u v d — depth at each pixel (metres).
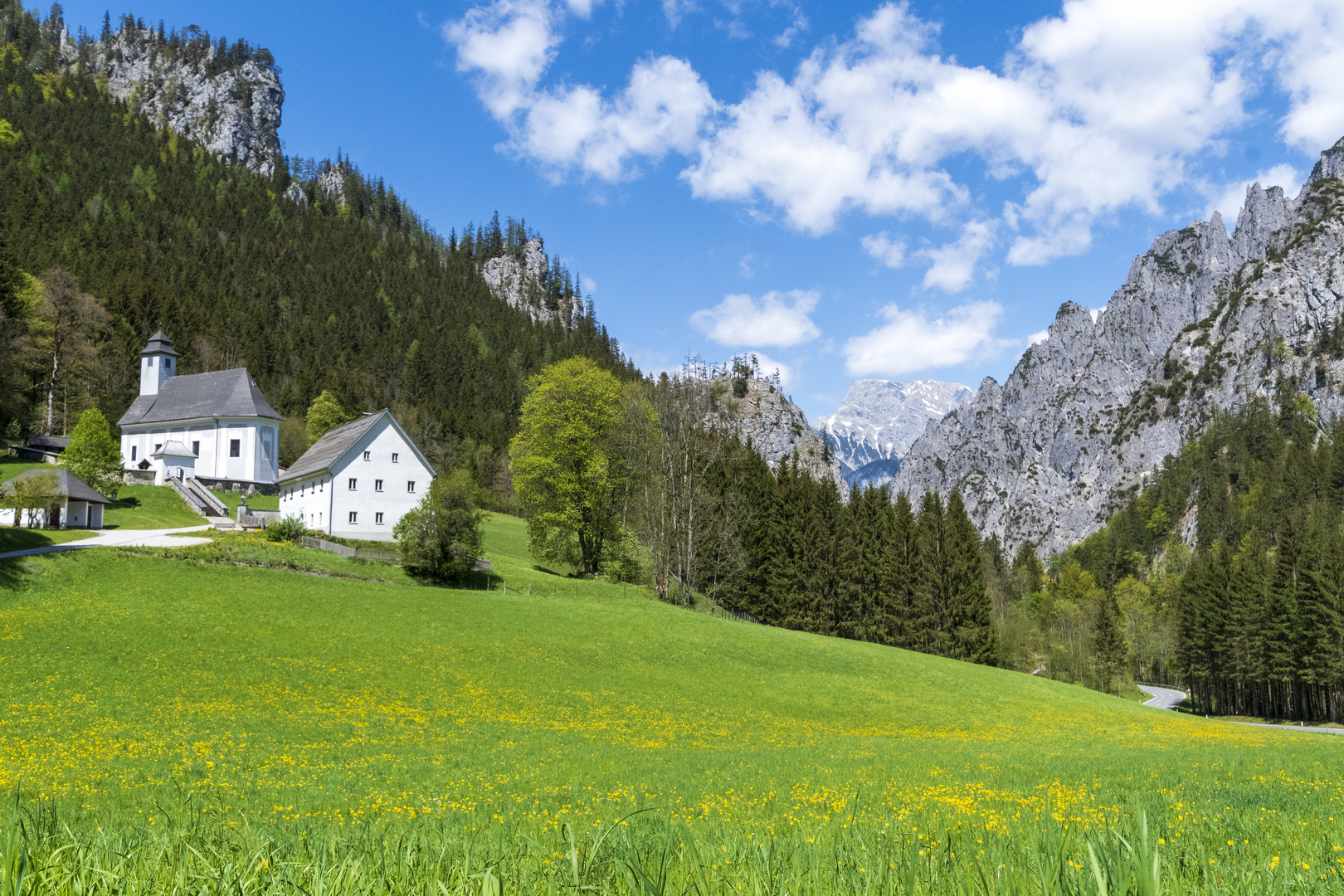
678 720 36.06
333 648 40.09
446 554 59.19
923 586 85.88
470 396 192.88
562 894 5.15
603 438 73.31
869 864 6.12
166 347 114.19
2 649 33.03
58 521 69.88
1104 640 112.12
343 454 73.50
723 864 6.34
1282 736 44.72
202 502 87.88
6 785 17.00
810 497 93.56
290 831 10.00
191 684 32.38
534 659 43.78
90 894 4.77
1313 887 5.57
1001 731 40.38
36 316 110.25
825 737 34.56
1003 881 5.41
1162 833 8.88
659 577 68.88
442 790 17.91
